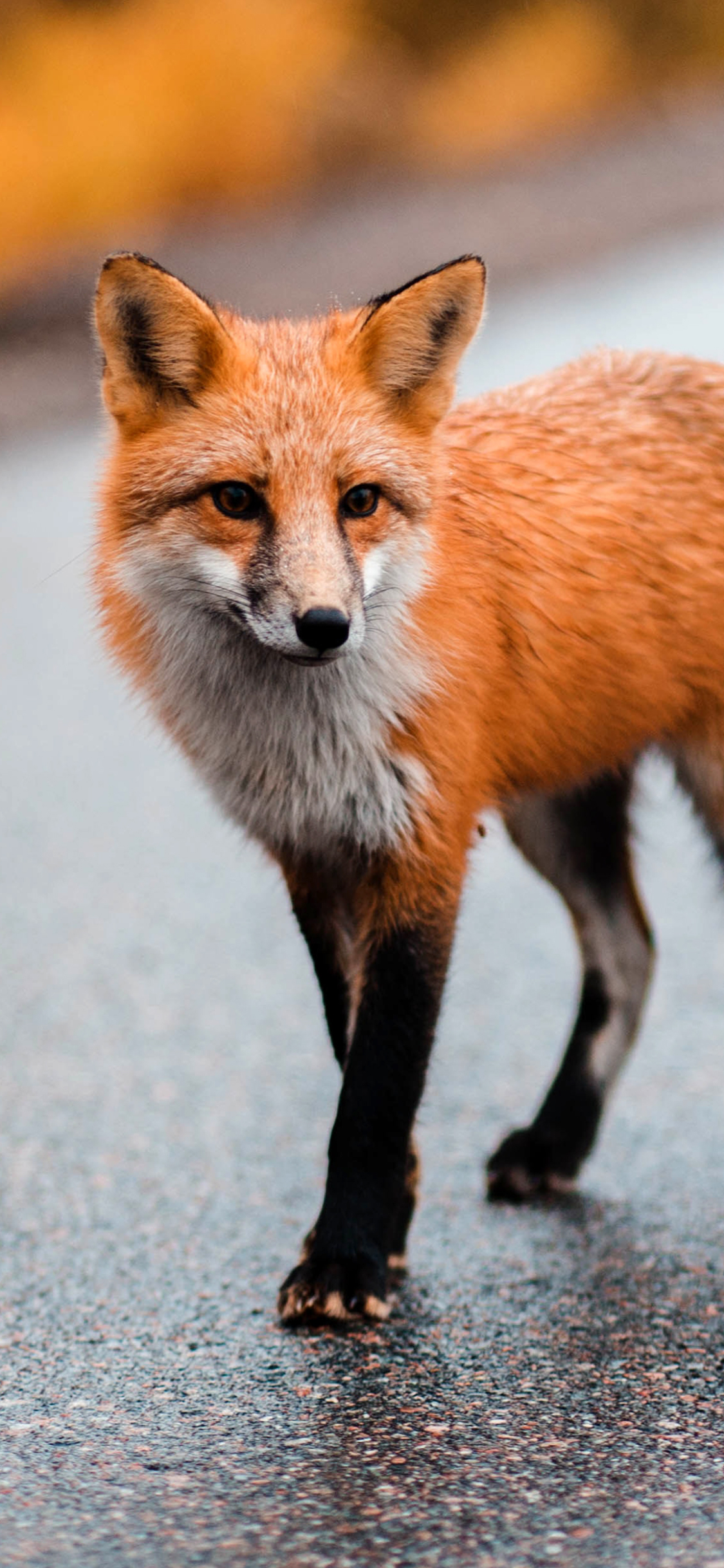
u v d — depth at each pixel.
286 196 42.12
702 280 32.53
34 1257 8.11
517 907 13.75
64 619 21.66
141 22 45.59
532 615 8.70
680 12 58.00
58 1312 7.54
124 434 8.09
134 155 39.69
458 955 12.69
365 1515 5.79
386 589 7.96
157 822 15.60
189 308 7.84
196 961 12.52
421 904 8.05
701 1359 7.02
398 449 8.01
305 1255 7.70
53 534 22.58
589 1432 6.38
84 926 13.20
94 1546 5.59
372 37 53.62
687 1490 5.92
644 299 31.09
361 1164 7.73
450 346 8.20
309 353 8.11
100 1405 6.67
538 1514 5.78
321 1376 6.93
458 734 8.19
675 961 12.26
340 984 8.63
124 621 8.39
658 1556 5.51
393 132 47.03
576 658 8.85
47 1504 5.87
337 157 45.34
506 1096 10.34
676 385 9.69
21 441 25.31
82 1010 11.59
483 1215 8.77
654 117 52.06
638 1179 9.10
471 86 52.25
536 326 29.50
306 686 7.99
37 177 37.41
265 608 7.51
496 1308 7.61
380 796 8.00
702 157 45.81
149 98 41.50
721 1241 8.28
